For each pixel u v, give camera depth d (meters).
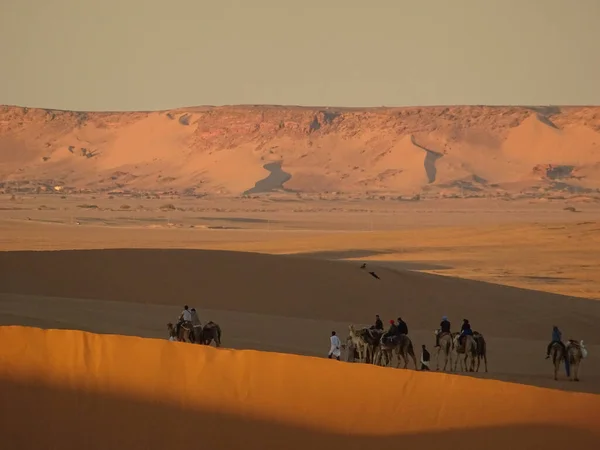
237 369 25.58
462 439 24.03
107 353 26.03
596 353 77.25
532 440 23.80
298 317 90.44
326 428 24.70
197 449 24.84
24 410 25.69
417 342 78.00
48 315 73.06
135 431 25.14
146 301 91.81
